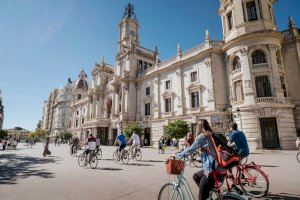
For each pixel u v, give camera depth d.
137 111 44.38
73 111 78.81
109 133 48.19
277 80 24.33
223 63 30.41
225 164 3.86
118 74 51.56
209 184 3.90
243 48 26.00
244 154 6.62
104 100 57.97
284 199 5.88
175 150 28.89
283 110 23.44
